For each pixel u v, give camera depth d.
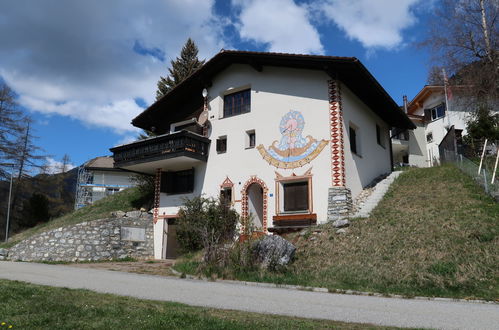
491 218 13.24
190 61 37.03
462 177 18.91
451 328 6.76
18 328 6.03
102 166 45.59
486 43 31.06
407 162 38.91
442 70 33.62
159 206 22.73
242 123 20.61
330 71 17.91
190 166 22.36
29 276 12.76
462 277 10.34
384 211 15.94
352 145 19.75
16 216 42.97
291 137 18.78
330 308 8.41
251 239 13.95
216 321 6.57
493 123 25.77
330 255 13.16
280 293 10.32
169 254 21.84
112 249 20.08
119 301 8.26
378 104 21.89
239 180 19.94
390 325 6.91
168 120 24.97
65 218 26.67
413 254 11.89
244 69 21.23
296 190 18.41
